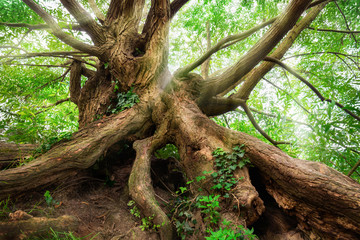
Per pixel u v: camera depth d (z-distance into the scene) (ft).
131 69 13.82
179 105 12.29
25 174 8.32
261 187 9.82
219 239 5.50
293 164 7.63
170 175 13.91
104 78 16.65
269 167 8.22
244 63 12.76
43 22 14.79
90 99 16.52
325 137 10.30
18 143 11.55
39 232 6.87
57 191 9.91
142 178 9.61
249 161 8.90
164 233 7.79
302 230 7.84
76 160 9.66
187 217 8.23
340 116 11.78
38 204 8.68
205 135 10.49
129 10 15.48
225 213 7.70
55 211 8.66
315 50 16.05
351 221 5.96
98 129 11.41
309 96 14.75
